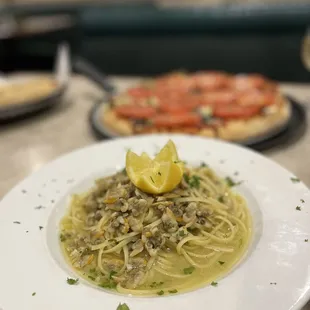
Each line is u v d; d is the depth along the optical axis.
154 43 1.18
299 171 0.42
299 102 0.56
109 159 0.42
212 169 0.39
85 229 0.33
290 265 0.26
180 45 1.17
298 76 1.13
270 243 0.28
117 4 1.22
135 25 1.16
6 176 0.46
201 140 0.43
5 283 0.26
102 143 0.44
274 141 0.47
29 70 1.09
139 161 0.34
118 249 0.31
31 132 0.56
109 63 1.24
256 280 0.25
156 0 1.21
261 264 0.26
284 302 0.23
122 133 0.52
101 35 1.19
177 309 0.24
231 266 0.28
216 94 0.61
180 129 0.52
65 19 1.15
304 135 0.49
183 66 1.20
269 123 0.51
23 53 1.08
